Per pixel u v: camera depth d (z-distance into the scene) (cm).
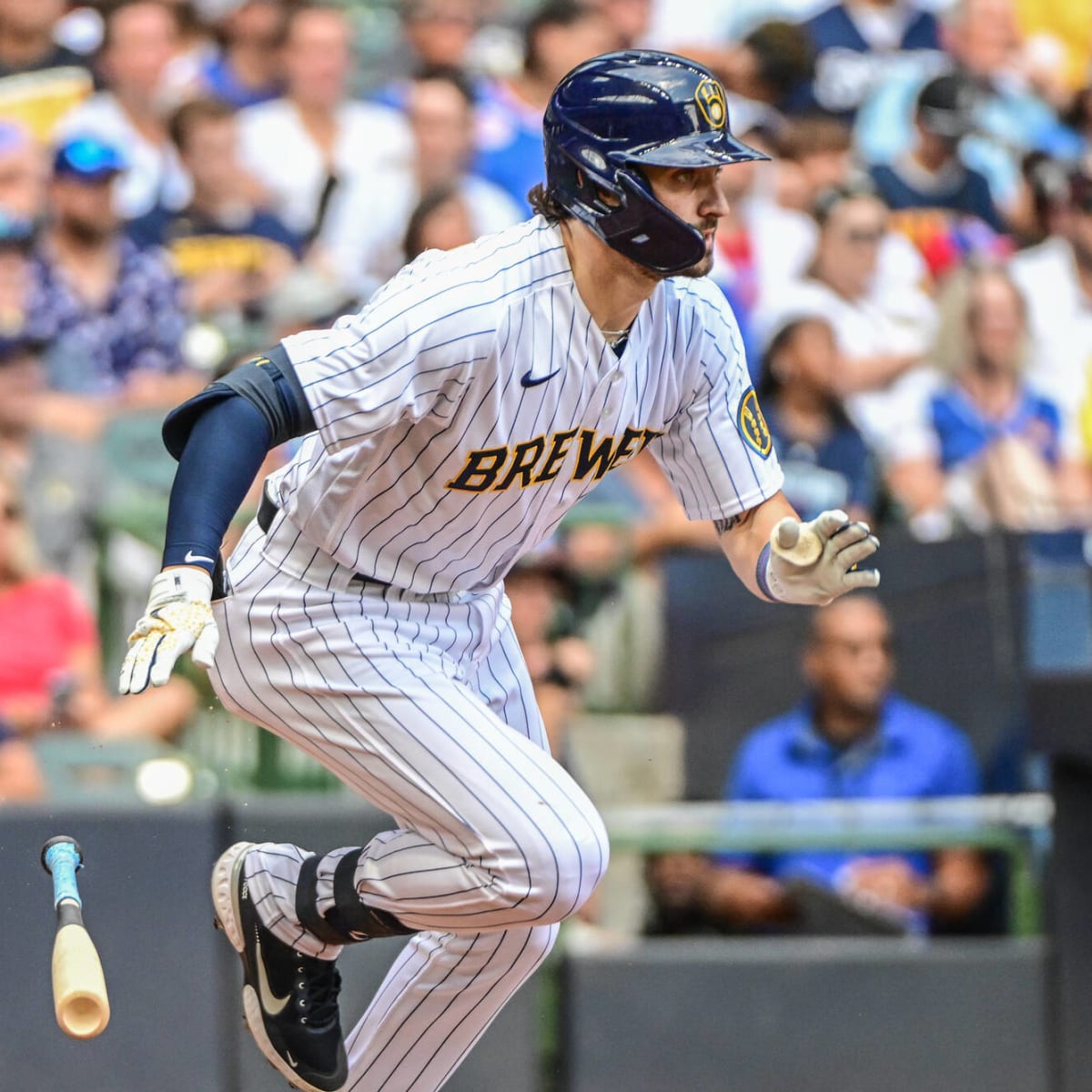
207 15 2456
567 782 984
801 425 2186
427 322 902
